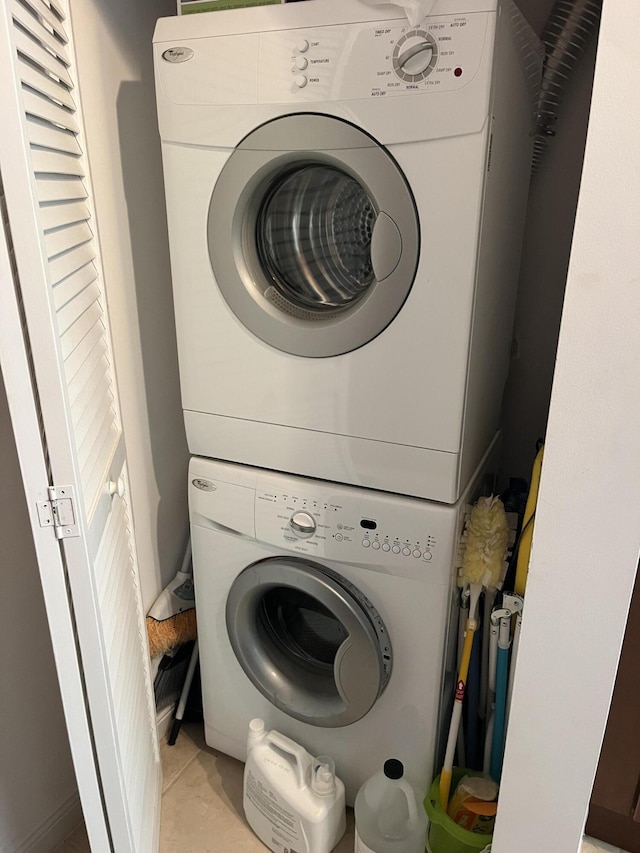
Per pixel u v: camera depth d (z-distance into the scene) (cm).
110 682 96
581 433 74
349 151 105
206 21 111
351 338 115
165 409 157
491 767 136
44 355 78
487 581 123
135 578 132
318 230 125
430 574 122
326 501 127
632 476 73
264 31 106
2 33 69
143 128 139
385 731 137
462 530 125
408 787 127
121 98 132
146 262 145
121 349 140
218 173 116
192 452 140
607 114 64
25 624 123
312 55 104
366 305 112
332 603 126
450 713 141
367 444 121
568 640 83
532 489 124
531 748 90
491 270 117
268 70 107
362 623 126
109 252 133
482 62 94
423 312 109
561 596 81
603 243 68
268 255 127
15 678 124
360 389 118
